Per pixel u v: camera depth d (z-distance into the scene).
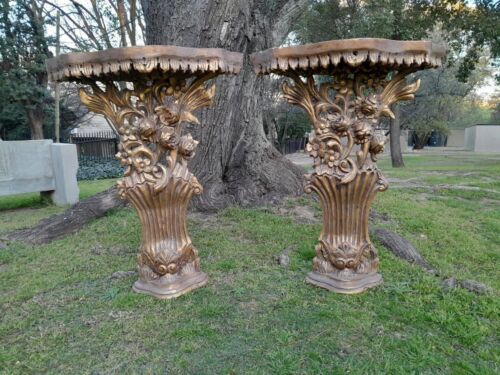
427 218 3.95
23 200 6.03
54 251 3.19
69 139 15.72
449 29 10.59
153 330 1.94
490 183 6.73
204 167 4.08
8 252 3.19
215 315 2.08
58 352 1.79
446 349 1.79
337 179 2.24
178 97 2.15
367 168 2.21
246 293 2.32
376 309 2.13
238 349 1.79
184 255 2.38
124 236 3.39
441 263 2.82
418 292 2.32
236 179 4.32
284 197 4.25
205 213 3.97
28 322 2.06
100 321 2.05
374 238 3.16
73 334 1.93
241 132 4.27
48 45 12.28
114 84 2.12
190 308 2.15
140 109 2.12
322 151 2.26
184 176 2.28
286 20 4.37
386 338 1.87
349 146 2.20
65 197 5.44
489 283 2.55
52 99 13.04
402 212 4.06
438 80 15.72
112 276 2.62
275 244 3.15
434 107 19.77
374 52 1.81
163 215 2.29
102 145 14.77
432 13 10.19
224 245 3.14
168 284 2.30
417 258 2.87
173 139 2.16
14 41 11.63
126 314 2.11
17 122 13.81
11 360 1.74
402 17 9.87
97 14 11.36
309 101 2.24
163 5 3.68
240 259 2.87
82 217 3.79
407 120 18.69
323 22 10.41
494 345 1.83
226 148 4.17
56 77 2.05
